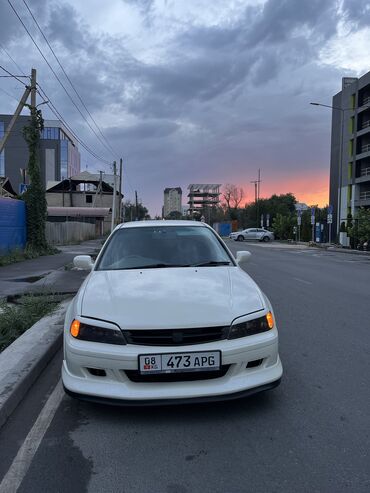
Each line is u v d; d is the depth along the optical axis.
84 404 4.07
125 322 3.56
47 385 4.61
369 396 4.21
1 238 18.31
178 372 3.49
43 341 5.68
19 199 21.33
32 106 21.78
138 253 5.16
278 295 10.20
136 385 3.50
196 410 3.90
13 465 3.09
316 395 4.23
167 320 3.56
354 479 2.87
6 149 98.00
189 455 3.18
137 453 3.22
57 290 10.04
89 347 3.55
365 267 17.77
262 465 3.04
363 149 51.53
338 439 3.39
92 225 46.75
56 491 2.78
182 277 4.39
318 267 17.52
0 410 3.67
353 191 52.22
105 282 4.32
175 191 170.62
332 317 7.77
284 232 54.62
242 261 5.75
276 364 3.82
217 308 3.72
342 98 55.28
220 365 3.53
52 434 3.52
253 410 3.90
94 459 3.15
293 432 3.51
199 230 5.75
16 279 12.41
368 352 5.63
